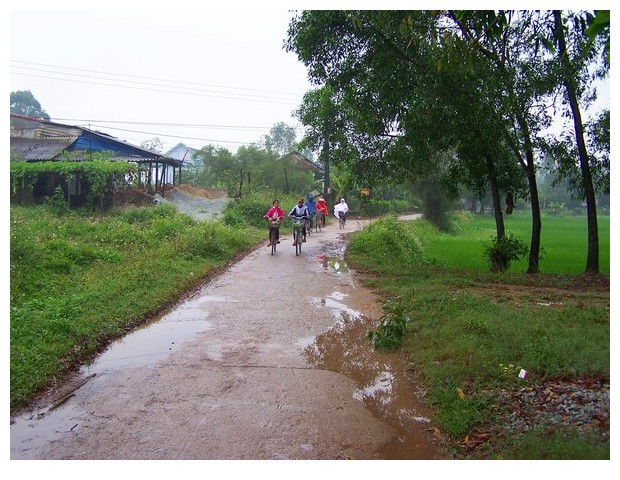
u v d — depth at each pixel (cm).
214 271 1108
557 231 2931
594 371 464
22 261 868
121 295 781
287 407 447
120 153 2631
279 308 800
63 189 2014
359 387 496
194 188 2914
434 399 452
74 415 431
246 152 3609
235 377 517
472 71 902
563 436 357
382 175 1388
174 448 377
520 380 466
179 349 602
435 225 3103
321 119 1446
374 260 1268
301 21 1098
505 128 1036
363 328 692
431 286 909
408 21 741
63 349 554
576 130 1116
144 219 1709
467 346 551
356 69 1087
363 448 379
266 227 2100
